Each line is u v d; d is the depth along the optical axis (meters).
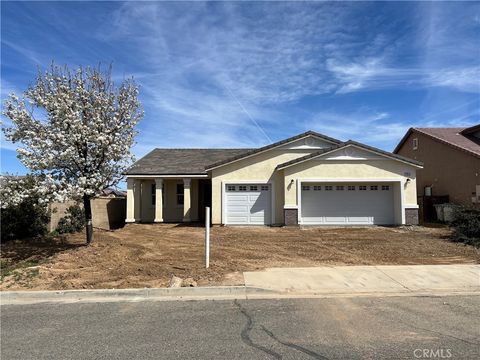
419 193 27.78
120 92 12.30
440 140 24.86
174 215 23.98
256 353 4.89
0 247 13.30
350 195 19.14
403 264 10.43
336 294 7.90
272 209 19.42
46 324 6.30
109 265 10.30
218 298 7.73
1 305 7.59
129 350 5.08
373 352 4.88
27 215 15.08
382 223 19.03
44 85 11.85
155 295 8.04
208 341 5.34
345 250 12.48
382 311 6.67
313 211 19.08
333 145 19.89
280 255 11.65
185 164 23.75
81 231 17.34
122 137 12.30
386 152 18.47
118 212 24.41
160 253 11.96
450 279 8.88
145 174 22.23
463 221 14.56
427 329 5.73
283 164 18.48
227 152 26.42
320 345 5.14
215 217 19.48
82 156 11.95
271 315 6.53
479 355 4.76
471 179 21.91
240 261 10.70
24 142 11.52
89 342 5.41
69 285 8.72
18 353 5.07
